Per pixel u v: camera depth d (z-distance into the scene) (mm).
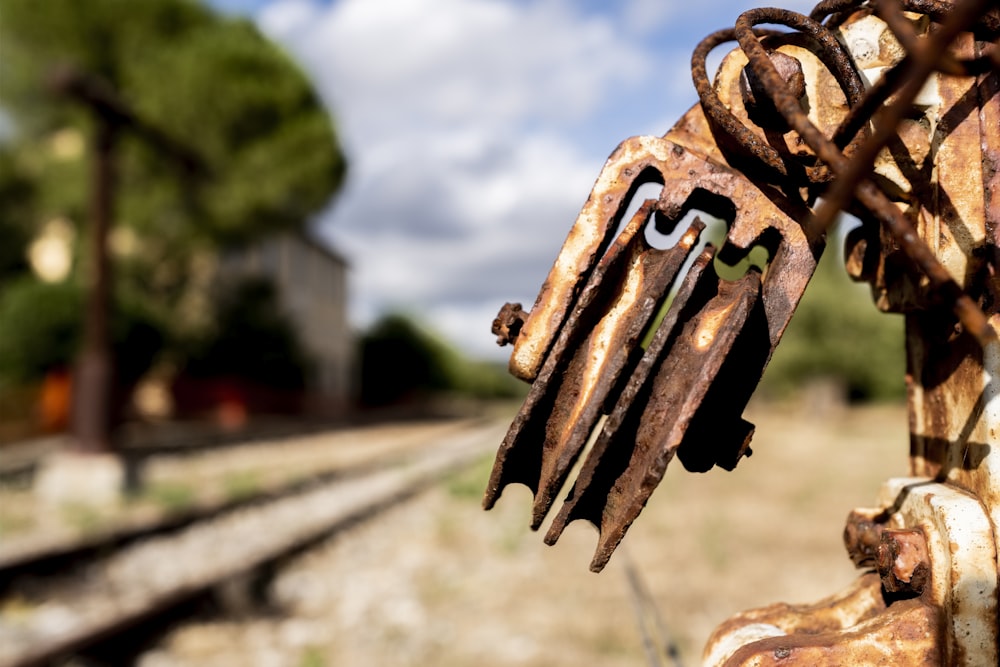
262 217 30672
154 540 8648
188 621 5562
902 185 1324
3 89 28594
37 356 19828
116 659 4875
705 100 1291
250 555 6969
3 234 29609
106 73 29531
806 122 1051
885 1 937
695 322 1244
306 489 12992
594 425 1198
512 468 1307
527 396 1260
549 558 7109
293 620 5754
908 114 1309
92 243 12328
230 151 29531
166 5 29750
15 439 18734
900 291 1445
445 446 20844
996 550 1222
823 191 1322
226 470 15125
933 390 1447
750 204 1295
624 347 1207
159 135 13594
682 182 1298
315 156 30516
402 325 53281
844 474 11789
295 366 33906
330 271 49250
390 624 5562
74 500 11055
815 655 1253
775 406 28547
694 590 5797
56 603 6191
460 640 5156
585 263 1283
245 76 29391
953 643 1228
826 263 28172
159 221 29562
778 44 1359
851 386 28906
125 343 22828
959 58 1242
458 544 8117
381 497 11070
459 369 63688
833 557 6723
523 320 1349
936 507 1281
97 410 11703
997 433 1232
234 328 31453
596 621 5289
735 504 9172
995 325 1239
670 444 1134
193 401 30016
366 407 50844
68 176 28406
